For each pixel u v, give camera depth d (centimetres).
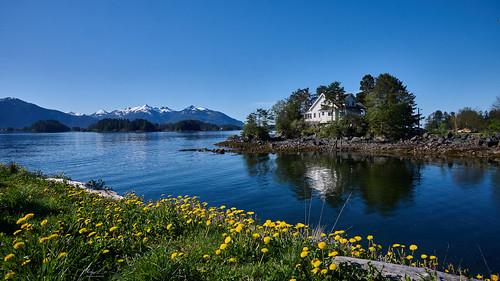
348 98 6975
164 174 2862
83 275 331
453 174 2450
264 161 3722
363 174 2564
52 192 851
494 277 362
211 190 2153
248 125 7012
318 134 6122
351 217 1442
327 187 2106
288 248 405
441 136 5009
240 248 415
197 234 519
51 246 358
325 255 384
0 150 5781
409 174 2506
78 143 8381
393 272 346
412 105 6234
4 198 618
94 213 585
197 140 9594
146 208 611
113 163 3712
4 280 295
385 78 6203
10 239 402
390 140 5116
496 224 1304
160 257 351
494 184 2052
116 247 422
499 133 4662
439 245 1088
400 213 1484
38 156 4584
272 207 1662
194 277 335
